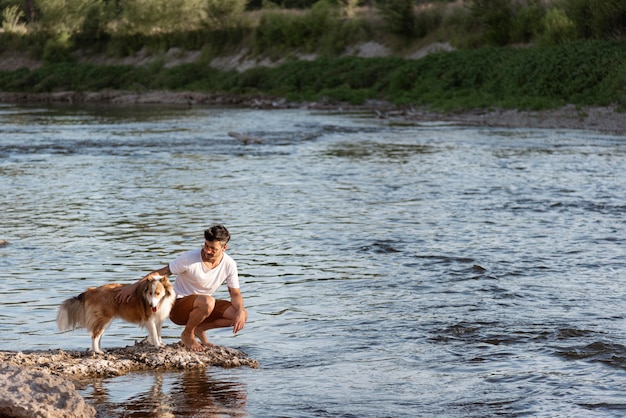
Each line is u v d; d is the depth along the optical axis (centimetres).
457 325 851
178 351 755
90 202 1609
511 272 1066
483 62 4056
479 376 711
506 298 949
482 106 3641
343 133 2995
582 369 723
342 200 1623
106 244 1238
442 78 4112
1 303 933
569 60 3650
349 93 4338
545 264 1109
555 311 898
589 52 3644
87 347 791
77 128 3300
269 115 3850
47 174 2002
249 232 1325
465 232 1318
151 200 1631
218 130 3162
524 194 1680
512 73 3828
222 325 780
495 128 3127
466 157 2288
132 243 1245
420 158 2280
